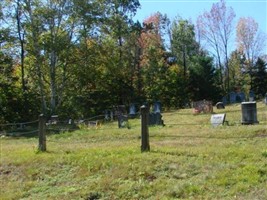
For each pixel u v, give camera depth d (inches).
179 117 1207.6
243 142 536.7
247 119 786.2
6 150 655.1
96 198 366.3
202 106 1344.7
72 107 1905.8
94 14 1828.2
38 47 1750.7
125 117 1079.0
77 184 406.6
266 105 1366.9
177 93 2517.2
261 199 310.7
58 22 1785.2
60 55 1808.6
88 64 1936.5
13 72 1879.9
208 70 2667.3
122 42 2357.3
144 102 2279.8
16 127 1464.1
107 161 447.2
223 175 368.2
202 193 340.2
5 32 1731.1
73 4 1780.3
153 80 2458.2
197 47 3144.7
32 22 1734.7
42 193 398.0
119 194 363.6
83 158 478.3
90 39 1945.1
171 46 3021.7
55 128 1130.7
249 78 3090.6
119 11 2208.4
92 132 866.8
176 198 339.3
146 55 2484.0
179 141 591.5
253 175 359.6
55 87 1873.8
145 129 493.4
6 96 1669.5
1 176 471.8
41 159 501.7
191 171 392.8
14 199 392.2
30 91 1825.8
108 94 2101.4
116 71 2086.6
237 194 327.6
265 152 424.8
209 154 446.9
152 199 344.5
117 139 727.7
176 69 2630.4
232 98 2222.0
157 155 452.8
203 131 695.1
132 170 411.2
